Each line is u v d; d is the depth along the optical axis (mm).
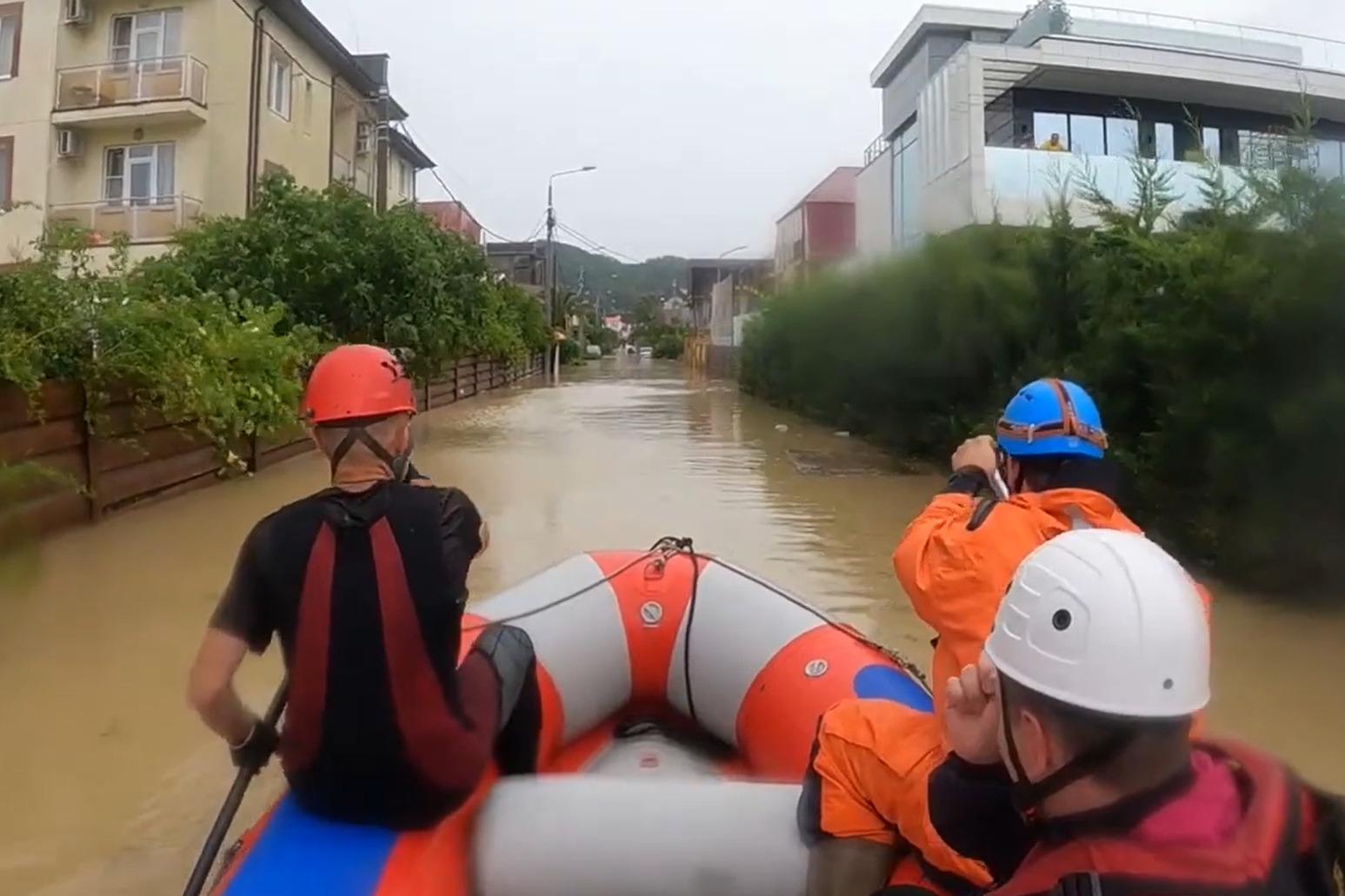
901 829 2262
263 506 10312
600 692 4602
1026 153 17906
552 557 8344
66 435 8875
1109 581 1588
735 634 4543
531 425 19875
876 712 2400
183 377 9922
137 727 5020
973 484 2857
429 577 2490
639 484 12227
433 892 2477
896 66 26266
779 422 20906
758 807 2676
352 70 30000
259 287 16266
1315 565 7246
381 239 17156
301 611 2467
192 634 6328
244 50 24719
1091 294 11109
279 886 2408
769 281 32812
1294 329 6980
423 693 2482
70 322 8906
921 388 15000
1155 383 8594
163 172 24484
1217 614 7020
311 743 2496
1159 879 1487
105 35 24281
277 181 17406
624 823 2664
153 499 10336
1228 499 7746
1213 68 19812
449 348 19484
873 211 24641
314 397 2604
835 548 8797
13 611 6758
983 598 2441
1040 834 1654
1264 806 1550
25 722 5047
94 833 4047
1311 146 7809
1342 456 6805
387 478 2594
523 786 2826
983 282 12930
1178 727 1537
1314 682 5691
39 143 24188
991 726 1935
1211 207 8953
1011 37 23844
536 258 64625
